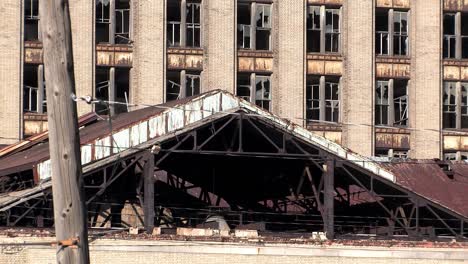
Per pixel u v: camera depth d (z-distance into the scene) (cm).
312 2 12006
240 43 11831
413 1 12262
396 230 8388
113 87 11450
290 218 8838
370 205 8762
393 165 9350
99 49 11438
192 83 11688
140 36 11512
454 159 12256
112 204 7994
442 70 12288
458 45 12350
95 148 7406
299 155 7800
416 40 12244
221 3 11750
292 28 11900
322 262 7562
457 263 7750
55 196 3809
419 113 12219
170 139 7556
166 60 11600
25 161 7688
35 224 7812
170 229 7588
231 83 11738
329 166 7900
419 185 9075
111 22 11488
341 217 8625
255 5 11869
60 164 3794
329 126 11962
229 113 7619
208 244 7394
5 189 8075
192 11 11725
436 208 8181
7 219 7469
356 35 12062
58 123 3781
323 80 11994
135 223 8181
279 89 11856
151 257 7262
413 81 12244
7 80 11175
